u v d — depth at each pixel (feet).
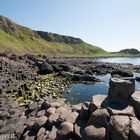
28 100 75.82
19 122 42.47
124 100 34.19
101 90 120.26
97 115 30.99
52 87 115.24
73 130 32.78
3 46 472.03
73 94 105.91
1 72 115.96
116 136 26.71
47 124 37.78
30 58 254.68
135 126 27.17
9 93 81.87
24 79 131.13
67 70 194.08
